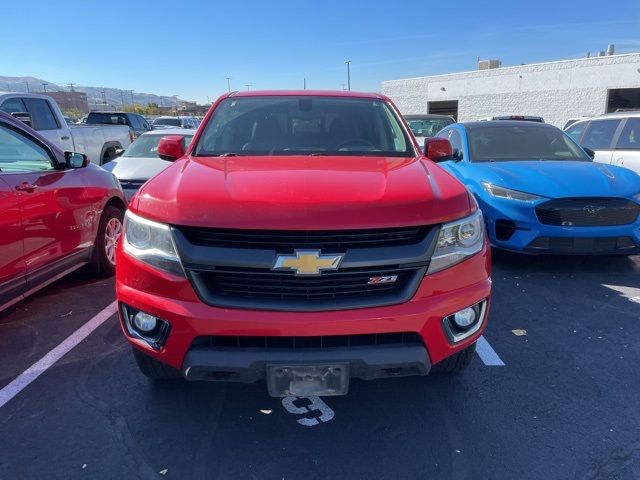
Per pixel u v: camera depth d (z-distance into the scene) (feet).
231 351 7.79
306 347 7.83
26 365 11.01
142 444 8.45
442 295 8.07
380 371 8.02
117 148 39.37
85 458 8.09
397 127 12.72
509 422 9.11
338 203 7.86
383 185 8.62
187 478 7.70
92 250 15.88
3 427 8.84
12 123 12.64
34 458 8.07
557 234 16.51
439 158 12.42
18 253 11.84
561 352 11.75
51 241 13.26
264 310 7.66
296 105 13.28
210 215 7.73
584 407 9.57
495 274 17.35
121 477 7.70
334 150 11.77
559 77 99.19
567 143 21.42
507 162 19.44
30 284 12.50
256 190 8.23
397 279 7.97
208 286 7.81
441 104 124.26
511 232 17.15
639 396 9.95
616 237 16.66
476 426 9.00
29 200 12.28
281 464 8.01
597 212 16.46
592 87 94.73
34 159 13.17
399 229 7.91
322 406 9.57
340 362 7.73
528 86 104.12
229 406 9.53
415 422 9.10
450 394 9.99
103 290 15.71
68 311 14.02
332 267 7.64
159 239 7.95
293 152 11.56
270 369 7.74
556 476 7.77
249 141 12.01
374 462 8.07
